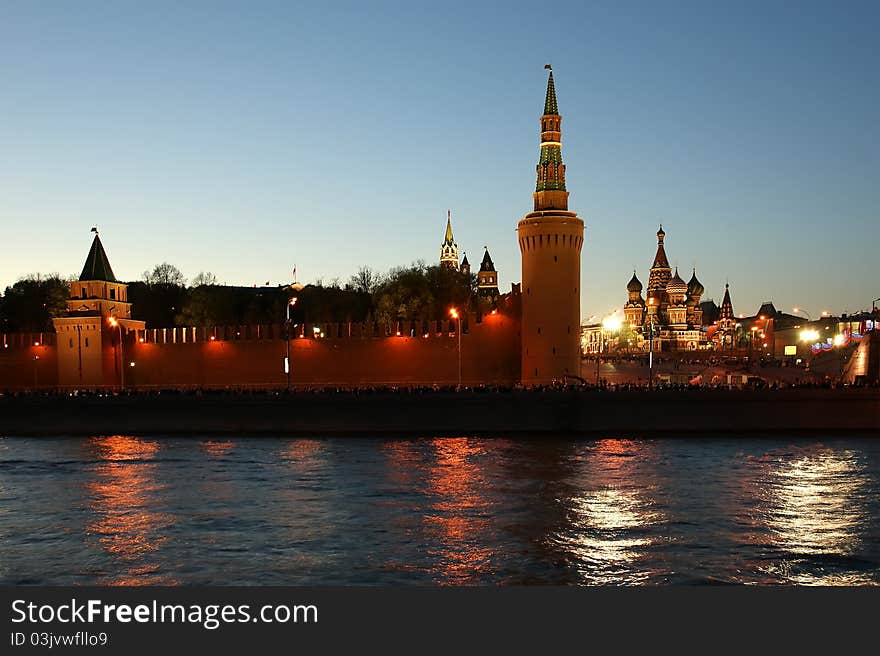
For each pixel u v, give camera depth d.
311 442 85.38
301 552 43.09
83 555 43.19
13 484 62.69
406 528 47.62
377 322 133.62
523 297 110.12
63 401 97.50
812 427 89.31
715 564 40.81
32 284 167.00
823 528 47.31
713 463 69.00
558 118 112.38
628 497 55.44
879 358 111.12
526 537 45.50
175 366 126.12
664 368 185.50
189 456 75.81
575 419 90.50
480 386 103.81
